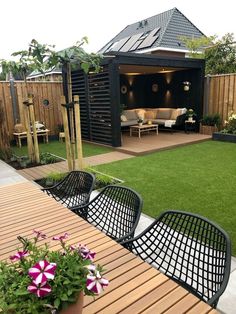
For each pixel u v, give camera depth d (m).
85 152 7.14
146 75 11.64
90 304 1.22
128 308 1.19
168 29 13.30
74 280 0.96
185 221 1.86
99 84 7.57
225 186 4.30
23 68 5.34
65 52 4.05
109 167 5.63
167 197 3.91
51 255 1.06
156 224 1.98
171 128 9.89
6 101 8.35
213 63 11.65
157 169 5.36
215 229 1.63
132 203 2.18
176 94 10.38
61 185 2.96
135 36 14.65
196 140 7.91
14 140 8.54
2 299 0.90
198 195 3.96
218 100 8.94
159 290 1.30
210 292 1.55
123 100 11.41
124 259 1.55
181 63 8.51
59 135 9.13
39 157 6.26
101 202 2.50
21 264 1.02
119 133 7.38
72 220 2.05
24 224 2.01
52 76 11.43
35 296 0.90
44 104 9.09
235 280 2.16
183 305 1.20
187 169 5.30
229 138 7.86
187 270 1.74
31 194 2.64
